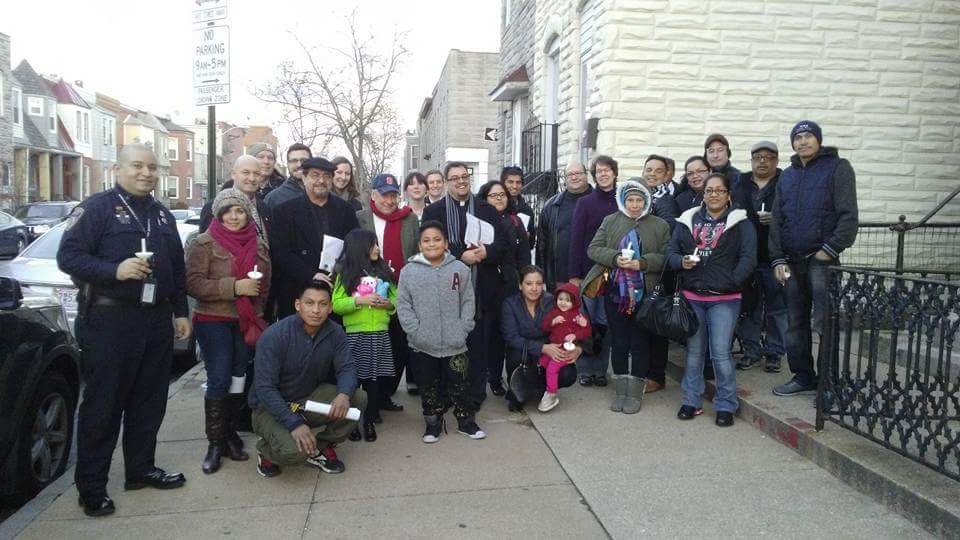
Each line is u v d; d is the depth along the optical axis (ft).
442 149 110.73
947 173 28.73
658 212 21.27
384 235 19.19
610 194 20.90
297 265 17.54
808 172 17.19
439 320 16.89
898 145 28.53
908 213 28.71
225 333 15.46
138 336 13.48
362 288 17.04
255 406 15.15
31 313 14.74
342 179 24.56
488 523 12.82
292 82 64.28
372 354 17.37
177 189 224.12
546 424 18.03
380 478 14.92
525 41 46.42
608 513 13.08
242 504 13.76
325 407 14.69
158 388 14.38
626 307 18.92
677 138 27.96
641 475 14.73
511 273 20.10
